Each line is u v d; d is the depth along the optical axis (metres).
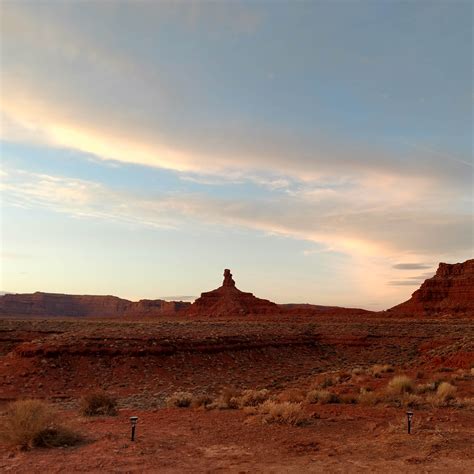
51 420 14.05
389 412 17.92
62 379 41.81
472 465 11.06
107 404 20.88
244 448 12.81
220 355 54.78
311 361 62.12
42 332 67.38
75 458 11.58
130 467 10.87
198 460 11.62
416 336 74.44
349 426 15.57
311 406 19.97
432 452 12.15
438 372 35.44
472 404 19.11
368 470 10.77
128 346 49.12
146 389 40.50
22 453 12.03
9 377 40.62
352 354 69.44
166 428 15.59
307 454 12.19
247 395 22.55
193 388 41.19
